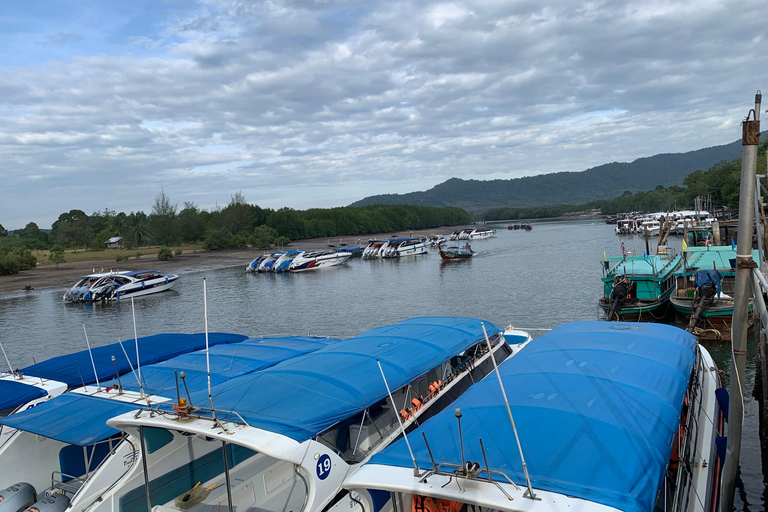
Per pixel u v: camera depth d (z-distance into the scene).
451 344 13.41
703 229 68.81
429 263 88.56
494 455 7.27
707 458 10.07
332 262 91.88
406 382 11.23
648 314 31.62
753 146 8.44
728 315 26.56
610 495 6.25
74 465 11.90
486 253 99.19
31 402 12.80
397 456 7.58
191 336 18.55
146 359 15.75
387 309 45.03
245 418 8.99
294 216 174.62
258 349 15.78
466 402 9.38
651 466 7.01
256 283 73.00
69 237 139.75
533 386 9.62
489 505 6.20
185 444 10.32
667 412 8.65
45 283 77.31
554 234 159.12
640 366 10.45
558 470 6.79
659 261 37.44
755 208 9.56
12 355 35.88
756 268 8.66
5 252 96.62
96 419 10.30
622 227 135.50
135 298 62.59
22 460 11.07
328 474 9.07
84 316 51.44
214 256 113.94
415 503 8.12
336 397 9.97
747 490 13.66
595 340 12.52
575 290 46.75
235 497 10.33
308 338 17.83
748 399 19.34
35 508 10.08
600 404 8.60
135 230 140.62
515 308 40.69
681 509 8.41
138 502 9.66
